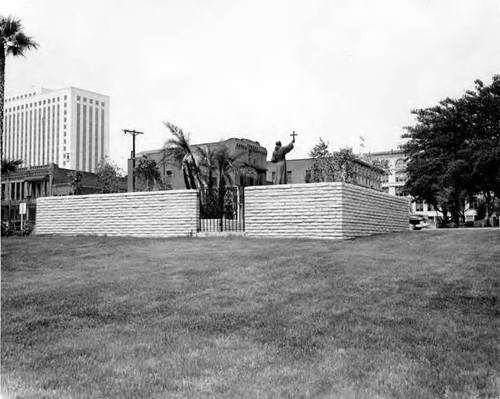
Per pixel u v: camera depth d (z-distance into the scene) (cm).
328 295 835
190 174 2470
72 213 2162
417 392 455
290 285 913
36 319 739
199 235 1842
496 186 3547
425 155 3984
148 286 937
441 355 552
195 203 1883
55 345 625
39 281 1015
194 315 748
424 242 1484
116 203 2048
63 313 774
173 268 1114
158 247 1496
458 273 969
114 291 905
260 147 4275
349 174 4338
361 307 761
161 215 1941
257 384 485
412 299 797
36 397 463
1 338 655
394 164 8338
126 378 507
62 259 1320
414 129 4025
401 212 2241
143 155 5206
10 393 475
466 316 699
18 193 6372
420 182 4084
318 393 458
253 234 1756
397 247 1388
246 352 583
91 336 660
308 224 1675
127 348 606
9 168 3078
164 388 479
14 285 973
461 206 4938
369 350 579
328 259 1159
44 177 6125
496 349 568
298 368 528
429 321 681
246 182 2650
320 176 4331
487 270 984
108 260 1282
